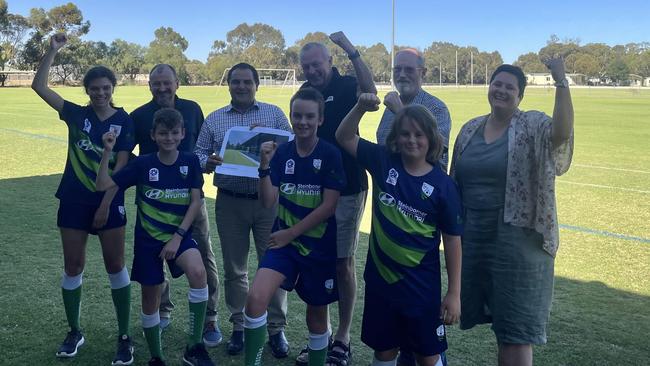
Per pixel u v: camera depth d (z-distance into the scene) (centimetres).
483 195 309
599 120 2684
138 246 358
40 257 590
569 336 432
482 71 11381
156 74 407
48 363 374
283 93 4747
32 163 1207
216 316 424
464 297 324
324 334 338
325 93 394
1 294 490
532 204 298
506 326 308
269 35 11488
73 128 379
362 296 511
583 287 539
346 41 361
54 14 7750
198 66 9206
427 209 286
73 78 7931
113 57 8575
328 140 390
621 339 427
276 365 388
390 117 383
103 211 362
